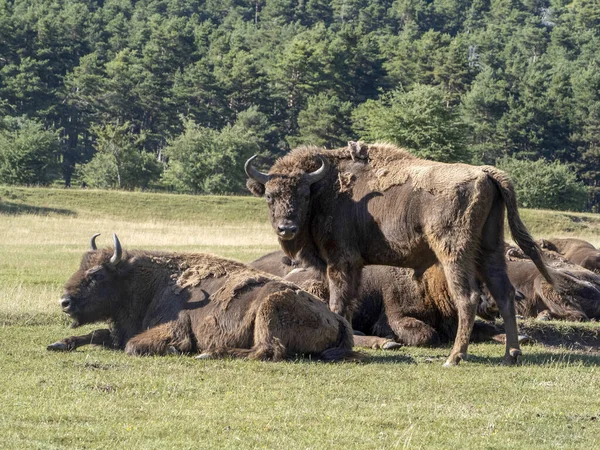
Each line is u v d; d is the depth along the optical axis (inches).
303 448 1053.8
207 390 1341.0
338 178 1827.0
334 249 1819.6
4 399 1250.0
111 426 1128.2
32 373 1434.5
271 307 1573.6
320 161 1852.9
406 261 1771.7
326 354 1610.5
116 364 1519.4
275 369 1492.4
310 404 1275.8
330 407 1262.3
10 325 1966.0
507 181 1691.7
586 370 1596.9
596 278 2504.9
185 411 1211.9
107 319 1720.0
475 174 1686.8
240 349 1584.6
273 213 1815.9
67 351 1654.8
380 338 1859.0
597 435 1155.9
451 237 1674.5
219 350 1588.3
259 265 2207.2
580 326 2105.1
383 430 1151.6
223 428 1131.9
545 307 2384.4
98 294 1695.4
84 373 1444.4
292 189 1808.6
